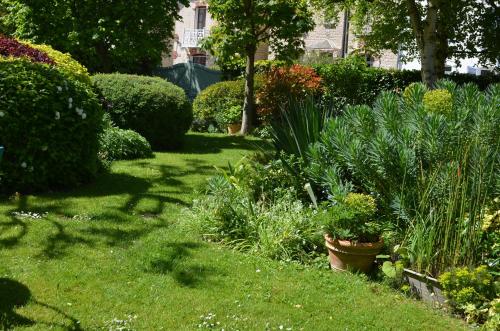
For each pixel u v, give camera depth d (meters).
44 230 5.04
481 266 3.90
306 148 5.67
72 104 6.51
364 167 4.84
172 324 3.50
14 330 3.23
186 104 10.73
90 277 4.11
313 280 4.35
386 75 15.26
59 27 13.88
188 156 9.73
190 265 4.48
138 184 7.24
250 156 7.62
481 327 3.66
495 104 4.70
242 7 12.24
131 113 10.26
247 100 13.18
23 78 6.26
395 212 4.71
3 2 15.57
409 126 4.86
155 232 5.27
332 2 13.99
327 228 4.62
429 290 4.12
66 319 3.44
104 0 13.88
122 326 3.42
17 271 4.10
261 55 23.92
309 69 13.61
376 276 4.53
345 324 3.66
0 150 3.36
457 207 4.29
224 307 3.78
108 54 14.70
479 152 4.37
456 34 14.63
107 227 5.30
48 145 6.34
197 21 28.86
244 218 5.23
